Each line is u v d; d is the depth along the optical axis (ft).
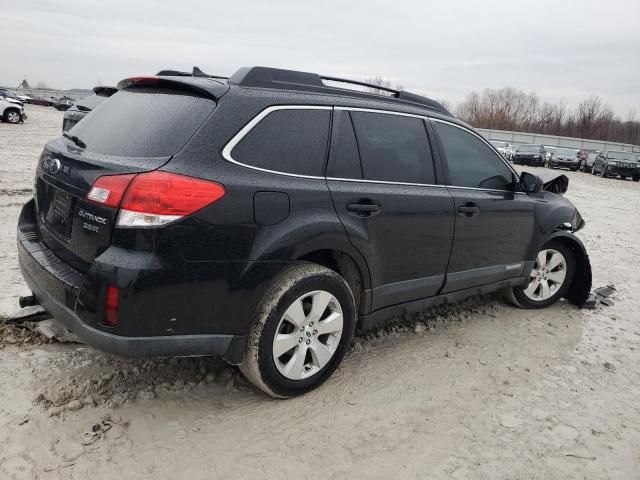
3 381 9.63
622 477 8.47
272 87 9.59
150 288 7.77
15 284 14.33
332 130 10.07
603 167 93.25
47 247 9.59
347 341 10.41
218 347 8.73
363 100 10.97
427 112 12.28
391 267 11.02
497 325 14.37
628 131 260.83
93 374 10.09
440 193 11.85
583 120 265.54
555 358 12.59
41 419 8.63
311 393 10.15
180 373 10.44
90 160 8.54
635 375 12.00
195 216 7.98
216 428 8.91
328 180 9.84
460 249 12.50
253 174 8.73
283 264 9.02
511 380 11.33
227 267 8.39
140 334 7.92
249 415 9.33
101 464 7.85
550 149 110.63
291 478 7.90
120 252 7.82
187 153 8.18
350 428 9.18
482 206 12.78
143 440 8.45
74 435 8.39
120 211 7.77
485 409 10.10
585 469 8.58
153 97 9.49
